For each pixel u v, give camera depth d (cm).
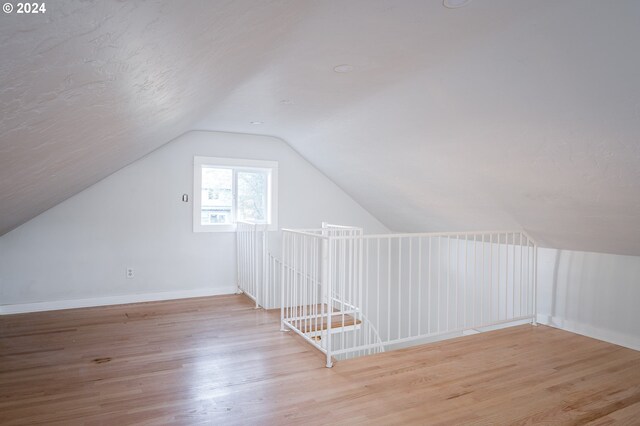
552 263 422
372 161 452
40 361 304
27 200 291
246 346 339
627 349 347
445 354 329
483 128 302
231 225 528
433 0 183
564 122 256
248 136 530
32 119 128
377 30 213
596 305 385
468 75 258
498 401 250
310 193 571
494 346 351
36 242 438
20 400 244
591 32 190
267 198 551
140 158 479
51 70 101
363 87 307
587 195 310
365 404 243
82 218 456
